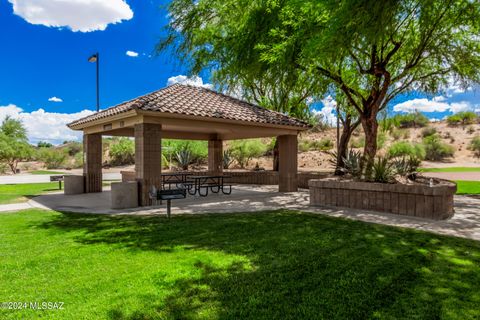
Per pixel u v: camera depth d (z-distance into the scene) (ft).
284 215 27.61
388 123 58.13
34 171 120.37
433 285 12.66
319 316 10.37
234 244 18.67
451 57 37.40
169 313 10.64
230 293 12.12
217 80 54.29
